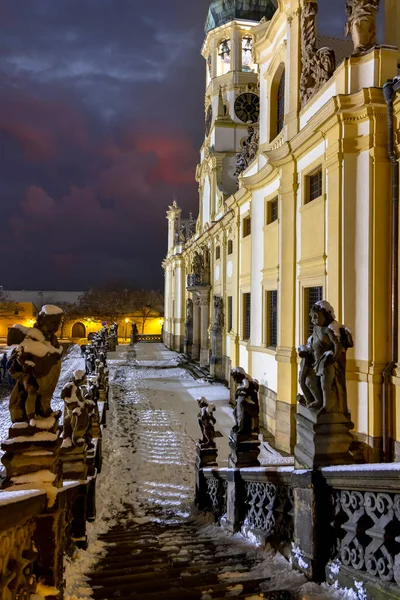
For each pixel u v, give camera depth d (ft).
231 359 79.66
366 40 39.45
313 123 42.83
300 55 49.44
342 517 15.26
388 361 37.35
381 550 13.03
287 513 18.78
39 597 12.05
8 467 13.82
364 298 38.27
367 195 38.27
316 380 16.97
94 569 18.99
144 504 37.14
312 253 45.70
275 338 57.88
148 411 72.49
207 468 33.63
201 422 35.99
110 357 149.79
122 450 52.75
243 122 108.58
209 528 28.25
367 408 37.27
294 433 48.70
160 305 295.07
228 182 106.11
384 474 12.35
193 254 135.44
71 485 18.45
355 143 39.24
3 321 244.63
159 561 19.92
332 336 16.60
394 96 36.32
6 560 10.11
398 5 42.88
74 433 23.34
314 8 47.65
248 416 27.12
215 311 96.07
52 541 13.52
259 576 16.88
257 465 26.55
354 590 13.76
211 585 15.81
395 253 37.01
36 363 14.33
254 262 63.93
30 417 14.28
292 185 49.65
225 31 112.68
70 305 296.30
